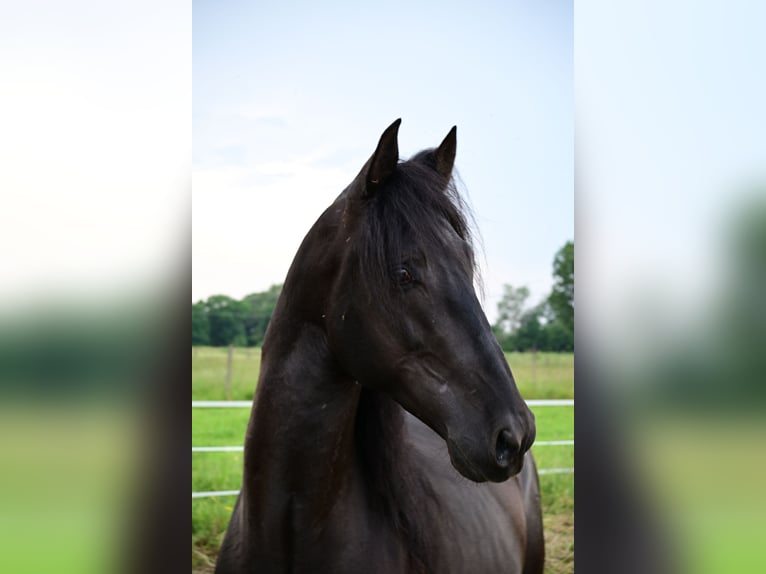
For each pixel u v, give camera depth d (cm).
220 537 496
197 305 1711
